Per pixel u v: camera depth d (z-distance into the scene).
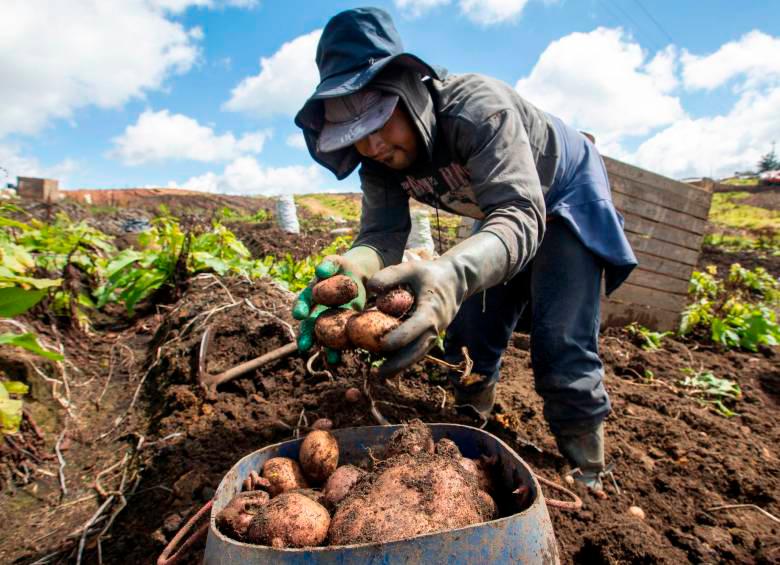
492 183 1.75
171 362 3.54
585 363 2.27
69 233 6.23
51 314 4.48
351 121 1.85
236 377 3.21
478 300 2.71
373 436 1.86
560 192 2.29
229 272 5.63
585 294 2.25
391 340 1.31
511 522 1.16
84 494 2.56
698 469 2.64
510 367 4.00
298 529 1.26
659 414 3.33
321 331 1.53
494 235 1.59
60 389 3.54
